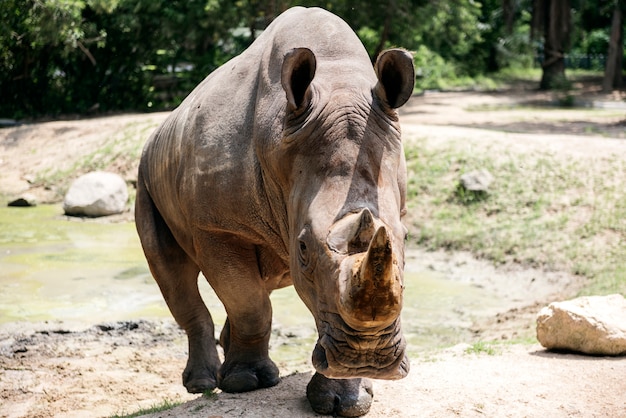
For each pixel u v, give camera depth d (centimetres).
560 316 838
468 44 5447
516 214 1702
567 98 3694
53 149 2536
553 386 707
